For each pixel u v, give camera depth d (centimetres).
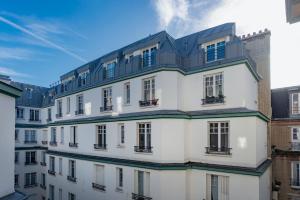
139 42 2161
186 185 1666
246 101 1620
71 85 2716
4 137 945
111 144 2078
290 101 2278
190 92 1838
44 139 3900
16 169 3622
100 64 2389
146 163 1717
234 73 1636
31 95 4012
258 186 1412
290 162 2161
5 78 2398
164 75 1753
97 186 2142
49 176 2919
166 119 1681
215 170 1580
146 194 1742
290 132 2231
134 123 1881
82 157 2341
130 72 1984
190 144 1758
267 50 2111
